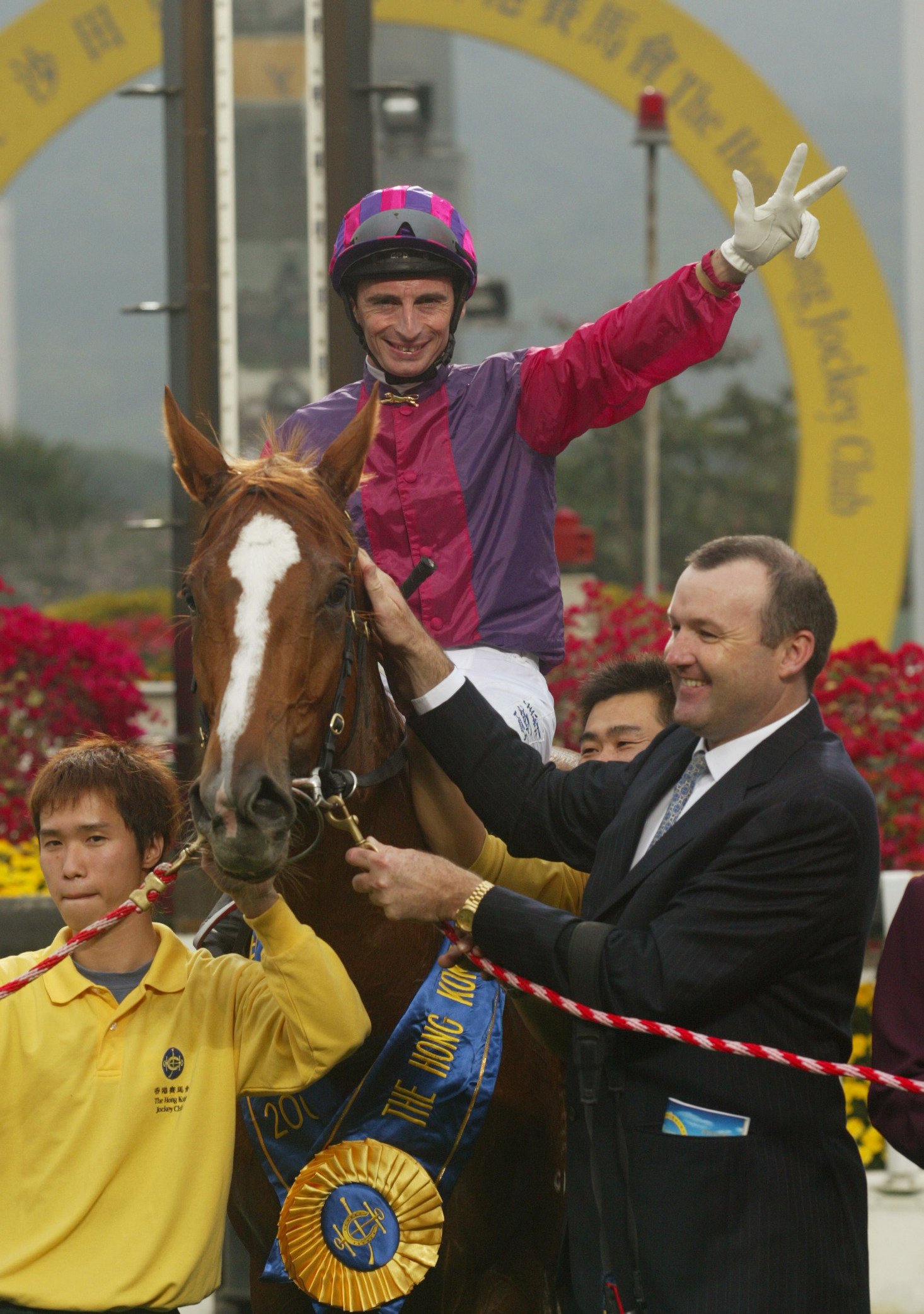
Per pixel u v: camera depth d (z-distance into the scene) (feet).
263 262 33.99
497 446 19.33
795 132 80.59
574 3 80.64
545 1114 17.92
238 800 13.38
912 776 45.24
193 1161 15.39
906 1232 31.68
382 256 19.07
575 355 18.93
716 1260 14.46
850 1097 35.91
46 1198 14.99
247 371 33.96
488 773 16.94
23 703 46.62
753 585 15.37
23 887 42.11
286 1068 15.58
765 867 14.90
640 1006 14.83
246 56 33.99
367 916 16.44
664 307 18.31
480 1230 16.94
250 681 13.97
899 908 16.90
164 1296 14.87
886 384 82.74
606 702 20.83
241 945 18.08
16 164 80.89
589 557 64.08
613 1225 14.92
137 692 48.29
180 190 34.42
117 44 80.53
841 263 82.79
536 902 15.56
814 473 83.41
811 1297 14.52
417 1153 16.12
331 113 33.81
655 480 94.58
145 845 16.03
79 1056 15.30
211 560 14.65
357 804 16.25
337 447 15.96
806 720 15.80
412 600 19.11
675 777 16.43
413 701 16.76
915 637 99.50
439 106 149.69
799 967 15.17
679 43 80.53
